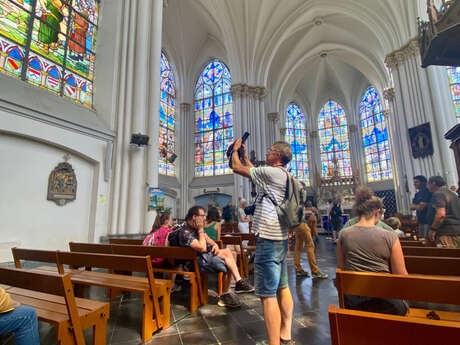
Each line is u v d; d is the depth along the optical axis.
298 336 2.54
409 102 11.70
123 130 7.08
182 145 18.80
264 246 2.05
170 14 17.22
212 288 4.32
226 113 18.81
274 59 21.09
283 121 24.50
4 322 1.63
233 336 2.55
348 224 2.39
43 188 5.36
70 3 6.75
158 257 3.36
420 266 2.17
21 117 4.93
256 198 2.24
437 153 10.41
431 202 3.87
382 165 21.94
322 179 23.02
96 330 2.09
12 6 5.38
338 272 1.45
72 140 5.88
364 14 14.77
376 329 0.97
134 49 7.65
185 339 2.49
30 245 5.06
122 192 6.80
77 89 6.74
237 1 16.12
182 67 19.80
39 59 5.85
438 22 5.03
